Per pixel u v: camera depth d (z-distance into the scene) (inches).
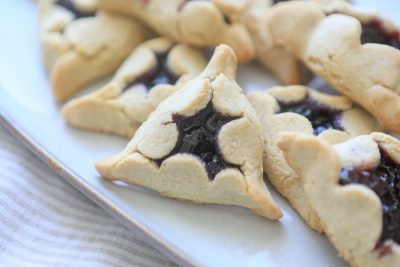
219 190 9.2
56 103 11.2
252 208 9.3
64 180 10.5
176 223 9.3
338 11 10.4
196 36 10.9
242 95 9.7
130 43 11.5
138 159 9.3
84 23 11.6
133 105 10.5
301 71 10.8
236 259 9.0
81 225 10.0
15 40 12.2
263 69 11.3
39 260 9.6
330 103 10.1
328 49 10.1
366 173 8.6
